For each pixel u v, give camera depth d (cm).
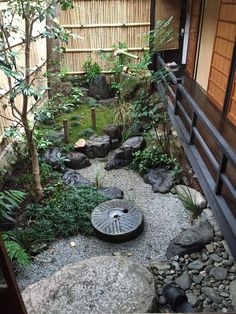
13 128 356
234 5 400
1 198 322
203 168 339
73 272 254
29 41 318
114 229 335
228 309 233
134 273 251
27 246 317
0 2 363
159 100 585
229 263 276
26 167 455
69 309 224
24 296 234
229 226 253
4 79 420
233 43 405
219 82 466
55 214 359
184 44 688
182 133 426
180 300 238
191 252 297
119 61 674
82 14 682
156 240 333
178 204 391
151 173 453
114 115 613
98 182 452
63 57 699
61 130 577
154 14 632
